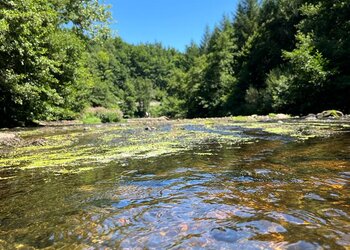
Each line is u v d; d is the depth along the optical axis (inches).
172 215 95.3
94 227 89.9
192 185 131.3
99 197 121.0
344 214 88.7
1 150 293.9
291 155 191.8
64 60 832.9
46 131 540.4
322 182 124.3
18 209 111.4
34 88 625.0
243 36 2213.3
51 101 737.0
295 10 1457.9
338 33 908.6
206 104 1894.7
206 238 77.5
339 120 516.4
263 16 2068.2
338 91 820.0
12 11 525.0
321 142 242.2
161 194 119.7
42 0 710.5
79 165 195.6
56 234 86.4
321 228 79.7
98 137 389.1
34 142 338.0
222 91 1819.6
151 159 204.8
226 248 71.6
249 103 1349.7
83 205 111.7
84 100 1176.2
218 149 236.8
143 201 112.0
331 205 96.7
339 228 79.3
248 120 668.7
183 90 2479.1
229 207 99.3
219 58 1889.8
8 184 151.9
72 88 919.0
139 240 79.0
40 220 98.6
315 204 98.2
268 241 73.8
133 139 342.3
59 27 951.0
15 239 84.1
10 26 539.8
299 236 75.6
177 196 115.5
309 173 140.6
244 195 112.0
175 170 165.5
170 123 690.8
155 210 100.9
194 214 95.0
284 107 988.6
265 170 152.7
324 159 172.1
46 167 194.4
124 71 4527.6
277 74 1208.2
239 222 86.4
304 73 837.8
